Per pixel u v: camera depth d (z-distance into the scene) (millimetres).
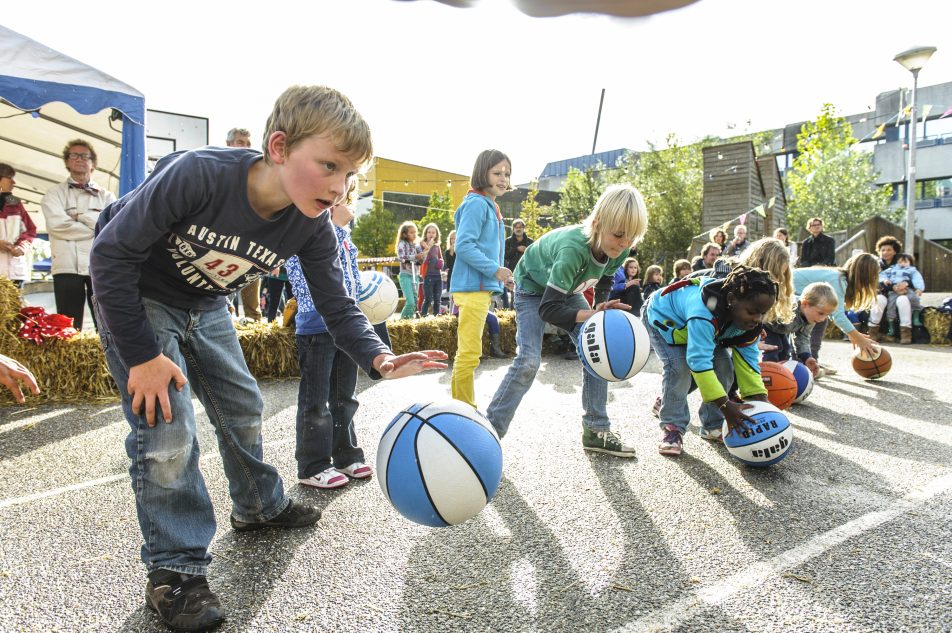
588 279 3412
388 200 35875
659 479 3016
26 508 2594
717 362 3555
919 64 12445
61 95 5566
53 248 5391
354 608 1835
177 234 1796
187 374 2168
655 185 27312
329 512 2596
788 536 2336
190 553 1821
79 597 1895
